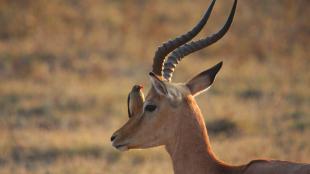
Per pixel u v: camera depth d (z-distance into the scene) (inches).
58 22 4010.8
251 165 1080.2
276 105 2696.9
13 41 3789.4
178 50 1197.7
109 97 2824.8
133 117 1151.0
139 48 3718.0
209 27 4217.5
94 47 3678.6
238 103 2751.0
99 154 2092.8
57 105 2723.9
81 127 2416.3
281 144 2103.8
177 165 1133.7
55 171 1926.7
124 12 4320.9
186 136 1128.2
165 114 1128.2
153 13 4343.0
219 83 3132.4
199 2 4635.8
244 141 2150.6
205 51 3836.1
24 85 3024.1
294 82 3198.8
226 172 1107.3
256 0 4623.5
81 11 4229.8
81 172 1902.1
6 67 3344.0
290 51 3941.9
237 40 4023.1
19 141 2212.1
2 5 4131.4
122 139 1141.7
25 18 4010.8
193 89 1156.5
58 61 3447.3
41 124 2485.2
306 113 2556.6
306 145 2065.7
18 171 1948.8
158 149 2110.0
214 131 2383.1
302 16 4471.0
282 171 1035.9
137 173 1879.9
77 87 2989.7
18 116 2600.9
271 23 4320.9
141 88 1160.8
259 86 3056.1
